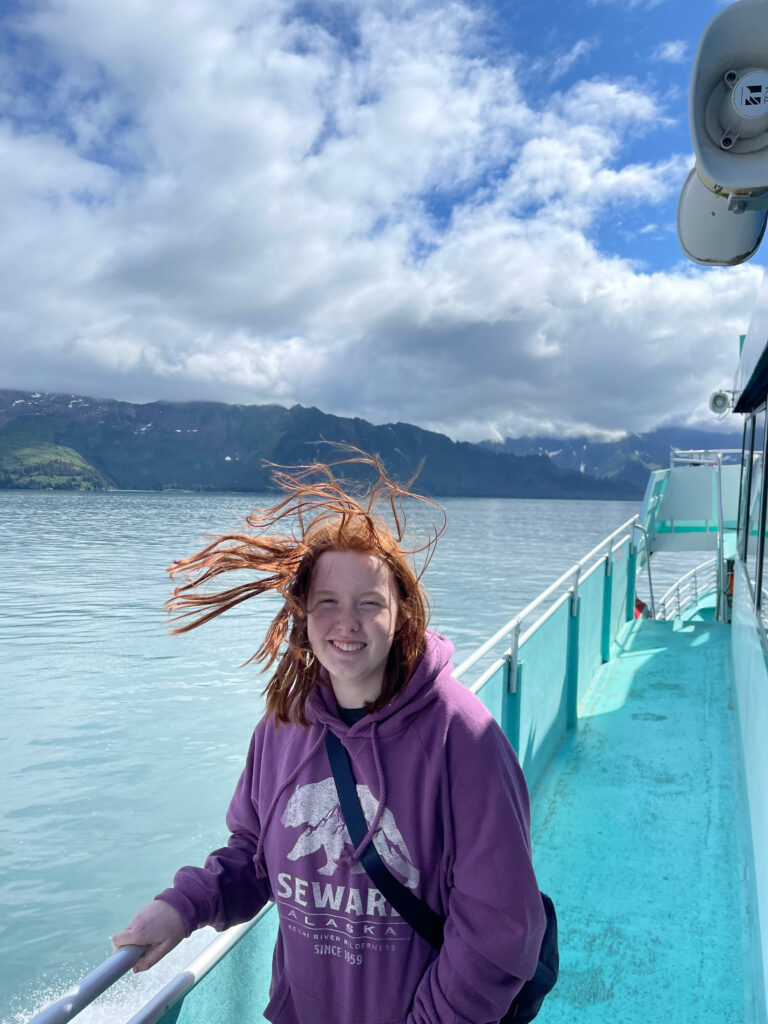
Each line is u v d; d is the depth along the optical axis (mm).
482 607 35375
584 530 126625
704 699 5969
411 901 1214
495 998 1158
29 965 9164
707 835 3883
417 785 1203
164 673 22203
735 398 6457
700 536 12469
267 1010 1410
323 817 1258
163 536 84062
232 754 15664
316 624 1223
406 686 1206
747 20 2240
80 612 33812
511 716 3730
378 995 1243
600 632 6906
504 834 1166
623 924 3199
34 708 18812
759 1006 2619
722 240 3084
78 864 11383
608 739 5156
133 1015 1188
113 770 14828
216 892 1317
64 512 141250
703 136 2449
